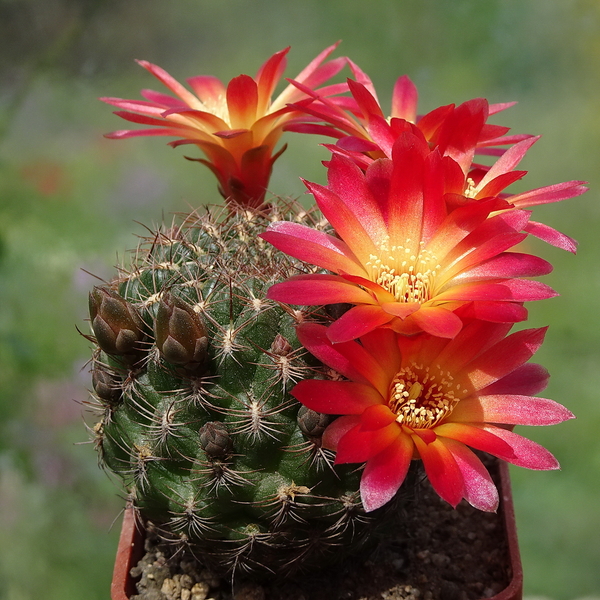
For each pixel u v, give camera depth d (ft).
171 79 0.87
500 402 0.72
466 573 0.81
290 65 2.43
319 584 0.80
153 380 0.75
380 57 2.47
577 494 1.47
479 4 2.43
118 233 1.89
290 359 0.73
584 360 1.69
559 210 2.02
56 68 2.04
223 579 0.81
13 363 1.45
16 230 1.74
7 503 1.31
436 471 0.68
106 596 1.26
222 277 0.75
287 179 1.96
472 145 0.76
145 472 0.75
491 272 0.70
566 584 1.33
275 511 0.74
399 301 0.71
